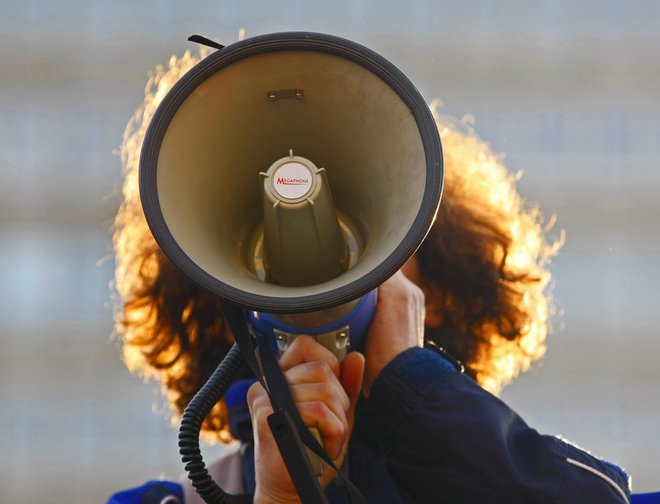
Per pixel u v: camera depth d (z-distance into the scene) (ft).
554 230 41.52
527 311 20.11
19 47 45.03
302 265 14.69
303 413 14.39
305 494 13.87
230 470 17.79
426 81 44.16
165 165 13.97
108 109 44.60
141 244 20.17
